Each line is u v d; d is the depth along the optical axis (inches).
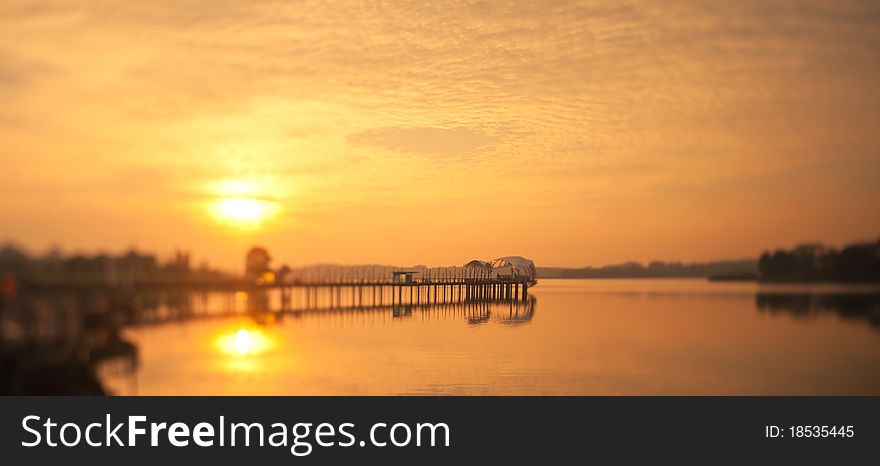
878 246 5910.4
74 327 1244.5
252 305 3501.5
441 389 1836.9
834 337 3331.7
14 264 2134.6
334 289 6432.1
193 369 1939.0
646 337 2955.2
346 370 2009.1
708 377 2176.4
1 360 1126.4
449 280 4266.7
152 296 2662.4
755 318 4020.7
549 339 2787.9
